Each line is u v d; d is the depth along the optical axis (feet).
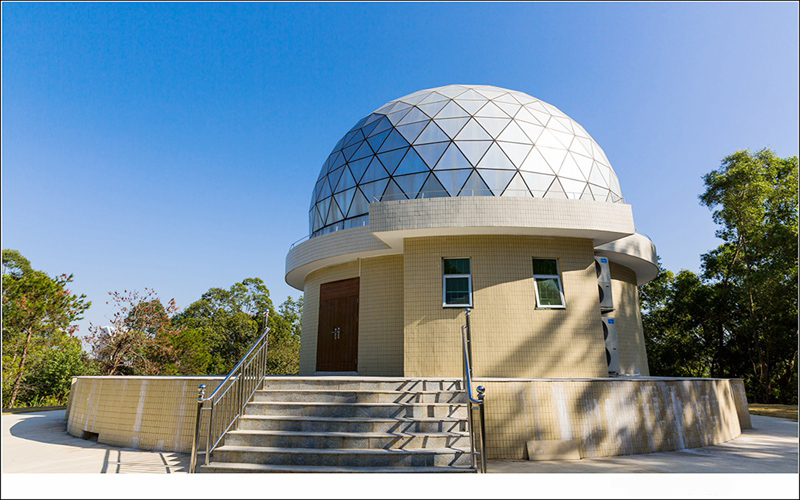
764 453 29.43
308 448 22.91
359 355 45.19
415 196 48.62
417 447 23.17
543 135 52.03
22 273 83.30
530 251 39.11
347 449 22.70
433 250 38.99
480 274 38.34
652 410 30.37
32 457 27.43
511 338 37.17
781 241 80.84
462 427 24.64
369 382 28.32
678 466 25.20
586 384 29.25
